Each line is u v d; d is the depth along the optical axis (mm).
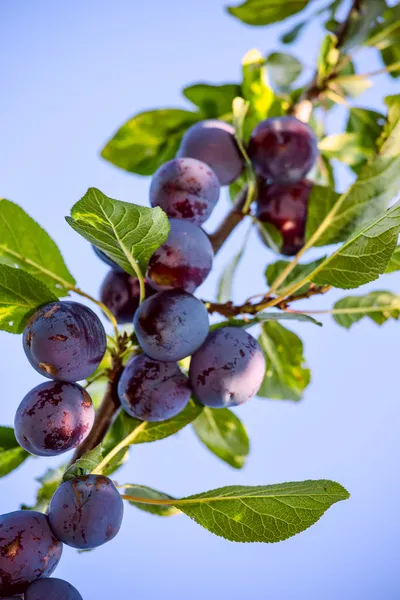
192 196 768
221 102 906
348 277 770
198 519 745
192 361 754
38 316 728
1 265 751
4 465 788
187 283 747
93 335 730
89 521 707
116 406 767
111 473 784
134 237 728
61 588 703
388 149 827
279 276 806
